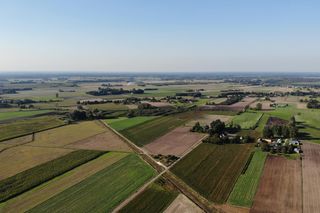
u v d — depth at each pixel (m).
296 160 85.94
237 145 103.19
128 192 65.06
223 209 57.53
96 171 78.50
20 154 93.69
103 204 59.69
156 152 96.12
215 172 77.25
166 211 56.84
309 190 65.62
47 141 109.94
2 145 104.38
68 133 123.50
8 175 75.44
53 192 65.62
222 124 120.38
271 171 77.38
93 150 97.94
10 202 61.16
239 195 63.53
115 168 80.56
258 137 113.69
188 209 57.53
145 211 56.97
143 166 82.06
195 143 107.06
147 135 119.81
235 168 79.94
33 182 70.75
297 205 58.84
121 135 119.81
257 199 61.53
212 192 65.25
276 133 111.62
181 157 90.31
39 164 83.81
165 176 74.69
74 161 86.38
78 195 63.84
